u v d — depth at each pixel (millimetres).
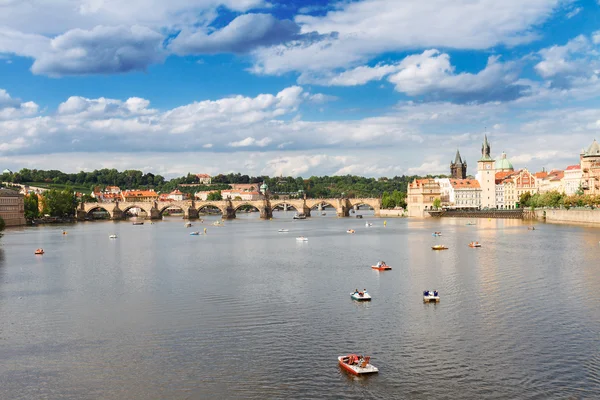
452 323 104250
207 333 100250
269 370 83188
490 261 178625
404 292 131250
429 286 138000
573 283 137750
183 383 79562
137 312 115750
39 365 86688
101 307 120750
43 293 136875
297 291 134125
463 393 75625
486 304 117875
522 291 129625
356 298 123938
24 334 101750
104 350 92438
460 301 120875
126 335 99938
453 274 154500
